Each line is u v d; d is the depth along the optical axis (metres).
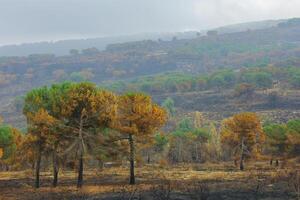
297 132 79.44
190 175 65.75
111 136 51.41
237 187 45.59
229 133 81.62
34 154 50.50
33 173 76.00
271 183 47.94
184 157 113.81
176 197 39.66
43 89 50.16
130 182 52.97
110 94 49.72
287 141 79.94
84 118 49.06
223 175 63.66
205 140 115.62
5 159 74.75
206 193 41.44
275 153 83.50
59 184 55.50
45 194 43.66
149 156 104.75
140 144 53.25
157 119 51.94
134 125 50.69
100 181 58.72
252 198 38.69
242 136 79.69
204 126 178.50
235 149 81.81
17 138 77.31
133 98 51.53
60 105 48.81
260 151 88.31
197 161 114.06
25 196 42.59
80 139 48.16
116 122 50.94
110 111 49.44
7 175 73.62
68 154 48.81
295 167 73.06
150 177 63.62
